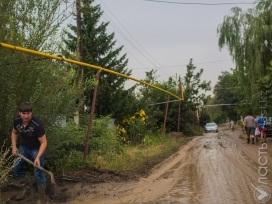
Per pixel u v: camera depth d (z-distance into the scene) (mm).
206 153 17891
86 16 24156
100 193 8961
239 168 12391
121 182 10273
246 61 28188
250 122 22969
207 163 13922
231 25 28625
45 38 9586
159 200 8219
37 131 8008
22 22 9258
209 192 8867
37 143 8266
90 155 13023
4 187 8805
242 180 10266
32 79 9422
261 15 27719
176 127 38906
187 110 40531
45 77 9570
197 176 11102
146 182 10352
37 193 8586
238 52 28344
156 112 34406
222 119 108375
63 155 11703
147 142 22844
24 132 8055
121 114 24359
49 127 9766
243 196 8422
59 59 9570
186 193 8836
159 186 9781
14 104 8914
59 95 9820
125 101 24625
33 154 8227
